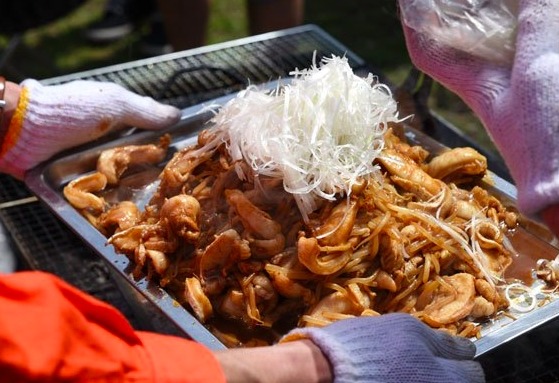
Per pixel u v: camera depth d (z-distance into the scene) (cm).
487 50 114
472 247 131
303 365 109
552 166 105
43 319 96
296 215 130
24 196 161
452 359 118
